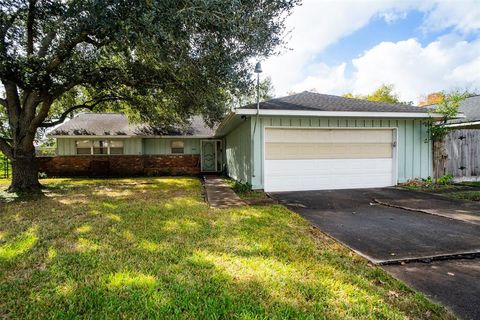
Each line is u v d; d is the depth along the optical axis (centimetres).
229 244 368
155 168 1541
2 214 554
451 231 425
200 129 1619
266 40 661
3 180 1254
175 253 335
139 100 1053
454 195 721
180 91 870
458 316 212
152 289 250
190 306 224
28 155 909
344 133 888
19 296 242
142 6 555
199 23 600
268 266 300
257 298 238
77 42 718
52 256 328
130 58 772
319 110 812
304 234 415
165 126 1365
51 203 672
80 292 247
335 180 885
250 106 815
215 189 912
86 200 714
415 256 329
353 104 946
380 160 912
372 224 471
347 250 352
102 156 1457
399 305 227
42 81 732
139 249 350
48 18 711
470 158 983
